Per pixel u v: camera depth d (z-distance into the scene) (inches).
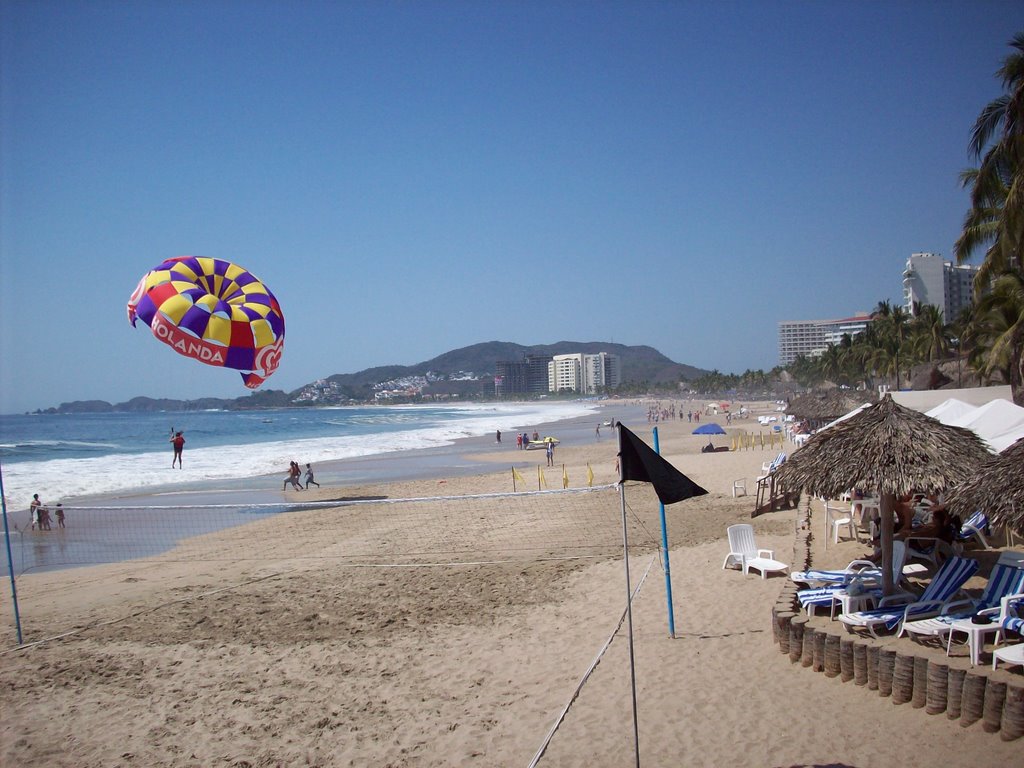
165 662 349.1
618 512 721.6
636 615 380.8
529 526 673.0
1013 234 770.8
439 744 253.9
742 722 254.4
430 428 3289.9
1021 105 707.4
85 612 443.5
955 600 314.0
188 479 1229.7
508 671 316.8
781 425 1984.5
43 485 1130.7
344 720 277.0
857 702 262.4
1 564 619.5
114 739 269.9
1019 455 265.4
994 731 229.6
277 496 1014.4
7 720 289.6
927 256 4717.0
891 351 2733.8
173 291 751.1
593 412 5285.4
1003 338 1101.1
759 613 369.7
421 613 409.7
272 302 820.0
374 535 673.0
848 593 312.5
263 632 389.1
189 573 549.3
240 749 257.4
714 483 888.3
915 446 304.0
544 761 237.8
